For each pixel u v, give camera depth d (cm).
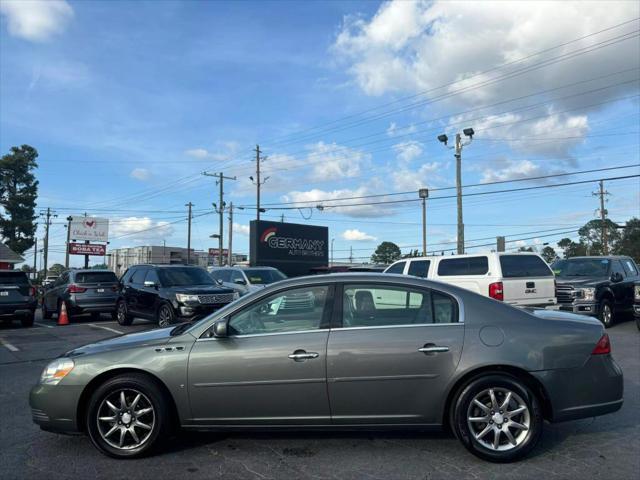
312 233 3862
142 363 456
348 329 452
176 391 452
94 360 462
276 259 3638
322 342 446
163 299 1306
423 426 443
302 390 443
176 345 462
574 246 6969
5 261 3506
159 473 423
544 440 489
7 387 743
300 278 482
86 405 466
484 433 435
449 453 456
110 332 1388
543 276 1184
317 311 464
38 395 466
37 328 1539
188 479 411
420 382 438
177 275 1398
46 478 416
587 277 1369
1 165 4916
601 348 456
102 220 5697
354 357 440
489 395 439
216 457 455
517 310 467
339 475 414
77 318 1897
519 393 435
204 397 450
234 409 450
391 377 439
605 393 451
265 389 445
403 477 409
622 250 6450
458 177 2819
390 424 443
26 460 455
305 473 419
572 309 1297
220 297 1302
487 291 1141
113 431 457
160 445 464
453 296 464
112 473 425
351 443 483
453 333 445
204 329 466
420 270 1279
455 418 437
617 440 488
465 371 434
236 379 447
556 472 415
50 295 1839
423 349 439
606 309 1321
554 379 440
